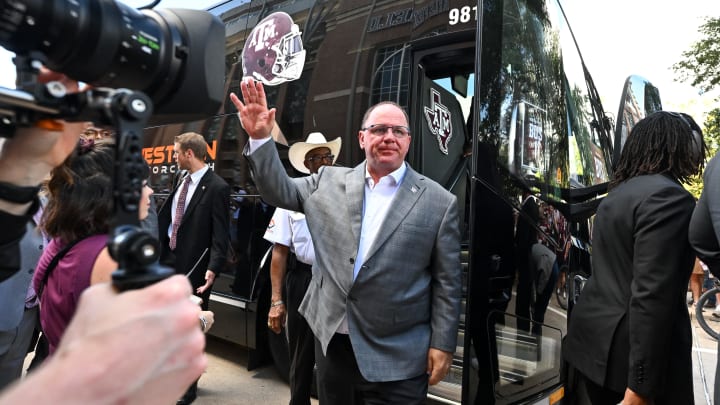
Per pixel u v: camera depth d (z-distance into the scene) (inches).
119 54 25.7
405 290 68.0
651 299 61.9
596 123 139.6
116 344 15.5
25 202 27.5
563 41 121.8
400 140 72.3
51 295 50.4
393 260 67.3
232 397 133.8
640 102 109.1
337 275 70.2
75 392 14.7
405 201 70.3
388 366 66.6
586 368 72.0
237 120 148.9
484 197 79.4
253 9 148.6
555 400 96.9
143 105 20.5
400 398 67.4
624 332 67.6
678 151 69.8
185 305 17.7
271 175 69.3
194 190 125.4
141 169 20.3
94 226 50.9
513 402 84.7
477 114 79.7
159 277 17.9
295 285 101.1
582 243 117.3
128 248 17.7
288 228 104.2
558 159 108.8
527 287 89.6
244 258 139.9
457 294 70.2
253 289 136.3
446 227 70.9
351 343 67.7
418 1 110.5
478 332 76.7
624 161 75.0
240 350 175.8
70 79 27.0
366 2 120.5
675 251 62.4
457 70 118.7
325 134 122.0
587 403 78.2
